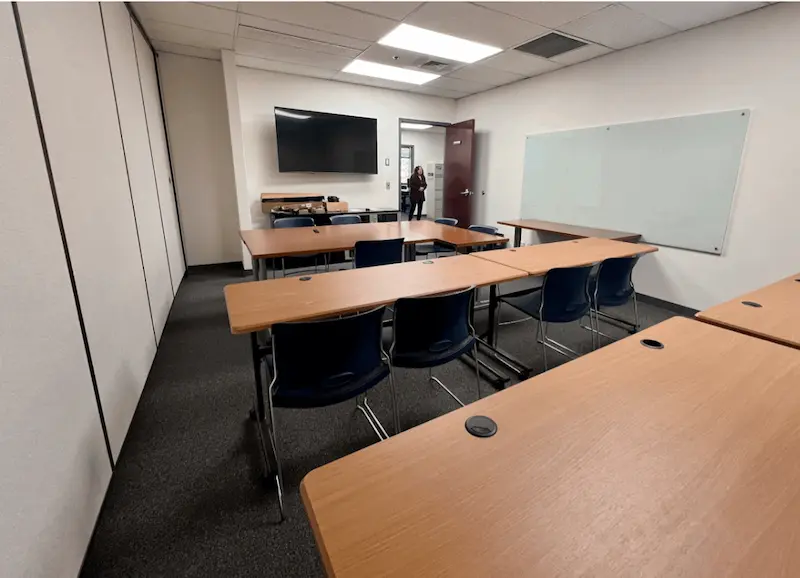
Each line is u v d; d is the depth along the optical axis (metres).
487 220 6.56
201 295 4.41
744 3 3.04
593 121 4.63
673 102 3.81
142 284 2.68
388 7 3.27
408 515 0.67
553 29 3.66
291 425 2.14
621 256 2.85
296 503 1.63
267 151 5.63
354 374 1.67
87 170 1.77
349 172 6.18
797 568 0.58
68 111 1.61
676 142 3.81
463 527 0.65
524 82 5.51
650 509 0.68
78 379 1.42
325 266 5.51
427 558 0.59
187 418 2.20
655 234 4.12
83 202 1.67
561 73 4.95
